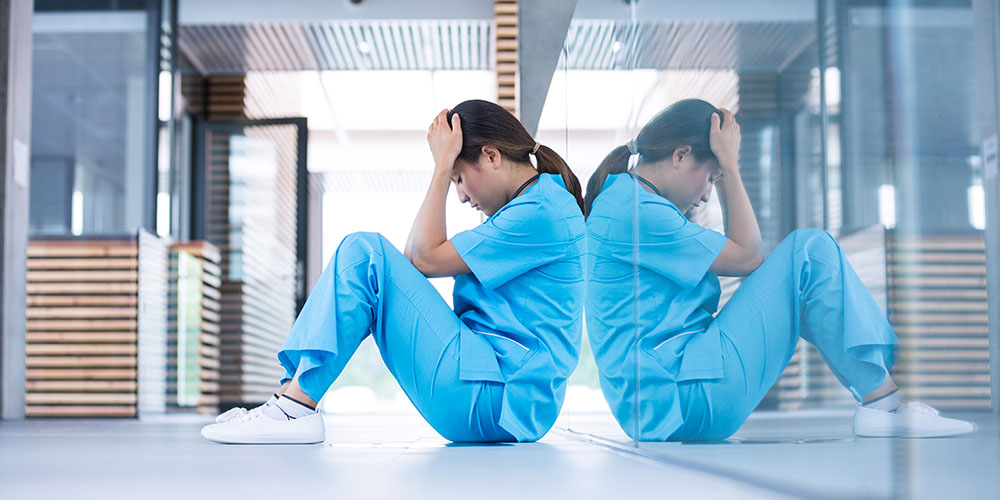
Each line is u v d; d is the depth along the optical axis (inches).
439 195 73.6
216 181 284.4
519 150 75.6
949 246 22.1
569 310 73.5
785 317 35.8
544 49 163.3
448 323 70.4
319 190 441.1
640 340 61.1
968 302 21.2
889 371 25.9
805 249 32.7
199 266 265.6
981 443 20.7
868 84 26.5
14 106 191.9
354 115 343.3
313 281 438.0
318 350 68.9
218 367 274.8
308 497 35.3
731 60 41.2
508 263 71.8
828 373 31.0
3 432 111.0
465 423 70.2
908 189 24.2
